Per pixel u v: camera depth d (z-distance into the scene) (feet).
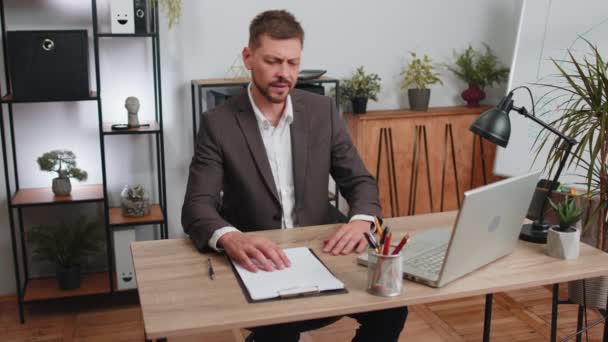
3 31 10.29
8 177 10.14
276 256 5.79
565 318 10.30
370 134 12.12
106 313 10.69
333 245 6.26
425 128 12.49
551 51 11.21
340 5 12.10
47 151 10.99
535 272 5.76
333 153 7.70
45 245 10.59
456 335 9.78
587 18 10.75
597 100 8.34
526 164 11.52
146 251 6.27
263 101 7.34
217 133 7.14
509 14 13.23
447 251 5.21
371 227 6.73
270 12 6.84
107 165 11.30
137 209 10.75
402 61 12.73
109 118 11.19
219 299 5.14
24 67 9.65
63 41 9.70
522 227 6.84
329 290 5.28
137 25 10.09
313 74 11.21
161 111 10.49
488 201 5.33
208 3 11.29
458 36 13.01
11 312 10.74
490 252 5.79
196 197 6.77
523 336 9.75
